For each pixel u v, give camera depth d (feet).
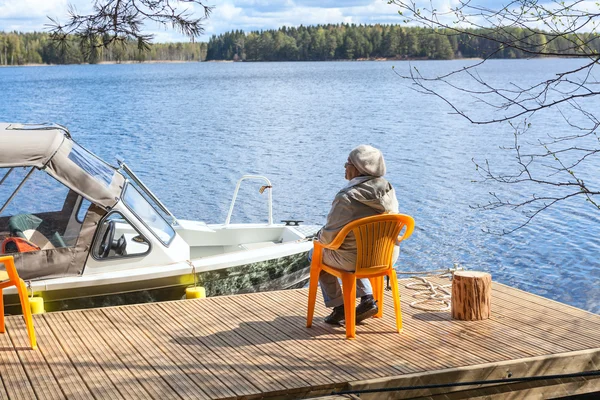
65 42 19.13
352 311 15.14
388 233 15.10
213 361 13.80
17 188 18.38
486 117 118.52
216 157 74.79
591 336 15.42
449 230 44.73
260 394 12.21
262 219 48.14
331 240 14.93
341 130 101.96
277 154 77.71
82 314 16.88
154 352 14.29
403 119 118.73
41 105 145.28
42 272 18.33
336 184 60.54
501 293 19.08
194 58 639.35
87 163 19.81
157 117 120.78
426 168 68.64
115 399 11.93
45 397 12.00
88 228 18.76
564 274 36.17
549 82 12.80
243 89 211.41
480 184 60.03
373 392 12.80
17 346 14.56
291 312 17.29
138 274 19.04
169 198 54.13
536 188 57.57
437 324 16.29
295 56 581.53
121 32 18.92
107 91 199.00
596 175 62.90
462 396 13.48
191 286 19.97
